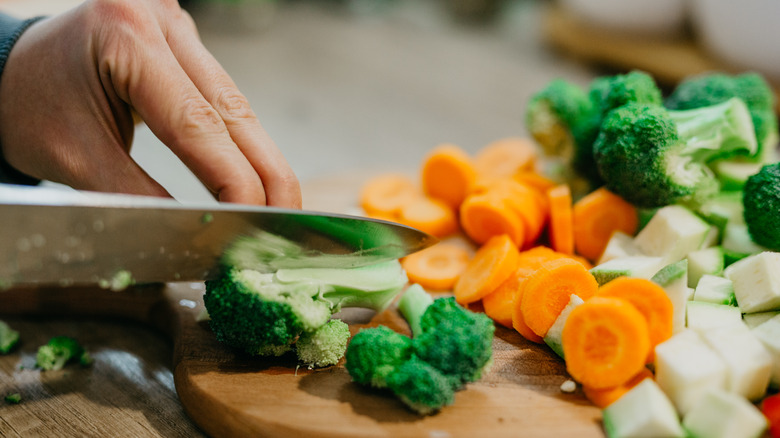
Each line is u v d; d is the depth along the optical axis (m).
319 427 0.32
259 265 0.34
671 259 0.37
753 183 0.36
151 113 0.33
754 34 0.51
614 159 0.37
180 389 0.34
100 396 0.35
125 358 0.37
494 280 0.37
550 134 0.42
